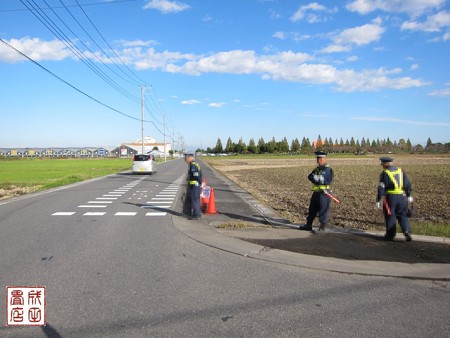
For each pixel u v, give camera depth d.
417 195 18.88
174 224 10.32
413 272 6.18
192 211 11.31
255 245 7.90
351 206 14.68
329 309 4.70
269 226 9.98
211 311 4.61
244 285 5.55
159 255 7.15
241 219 11.20
